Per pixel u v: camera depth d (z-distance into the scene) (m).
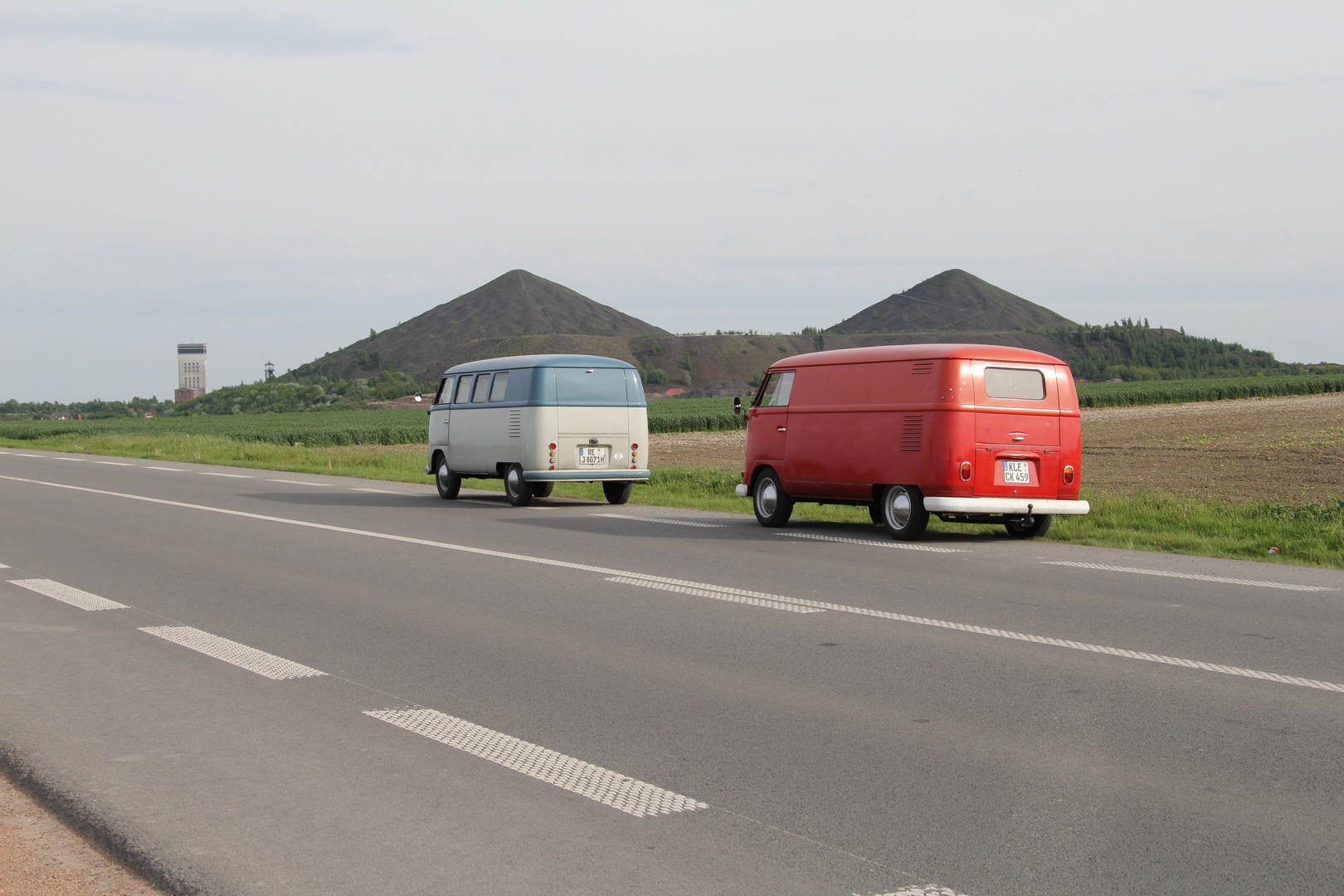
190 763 5.39
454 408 21.70
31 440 65.81
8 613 9.34
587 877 4.06
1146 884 3.96
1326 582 10.62
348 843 4.40
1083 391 108.56
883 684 6.76
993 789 4.94
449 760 5.42
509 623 8.76
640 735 5.79
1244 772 5.13
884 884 3.98
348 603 9.70
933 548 13.52
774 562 12.10
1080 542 14.27
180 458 40.94
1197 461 32.19
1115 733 5.73
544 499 22.09
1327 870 4.07
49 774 5.23
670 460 38.50
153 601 9.85
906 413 14.25
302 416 113.19
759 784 5.03
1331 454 34.22
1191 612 9.05
